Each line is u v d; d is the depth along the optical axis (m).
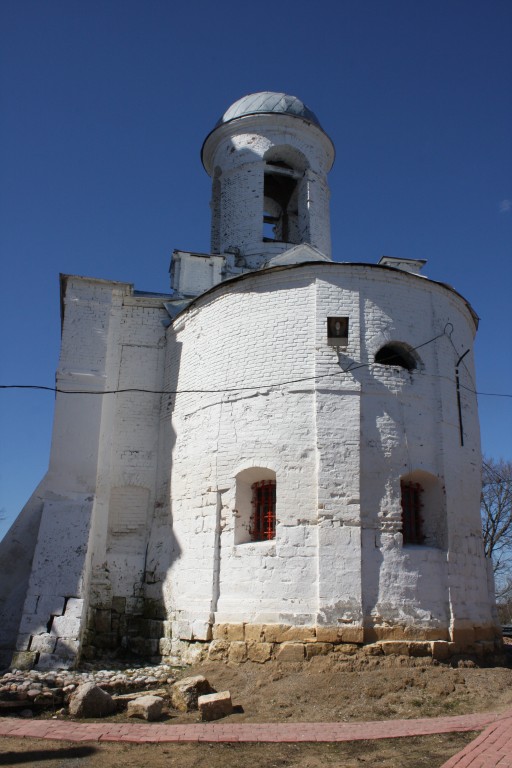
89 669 14.83
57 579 15.52
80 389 18.17
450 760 8.48
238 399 16.72
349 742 9.81
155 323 20.61
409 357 17.25
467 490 16.84
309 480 15.27
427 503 16.36
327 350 16.22
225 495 16.22
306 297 16.84
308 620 14.20
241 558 15.38
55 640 14.76
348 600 14.30
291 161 24.89
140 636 17.12
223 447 16.58
